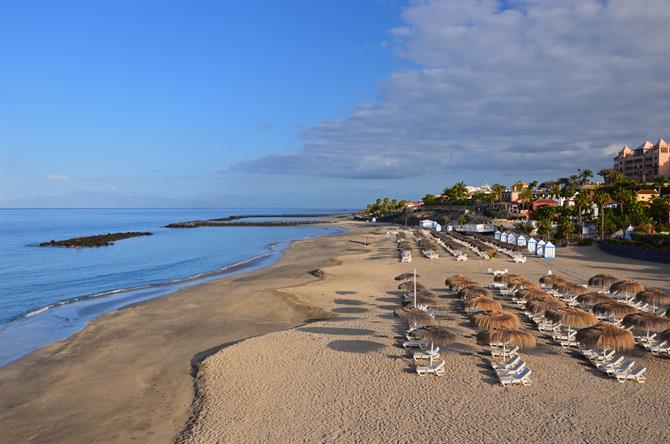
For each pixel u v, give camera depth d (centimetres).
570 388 1552
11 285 4016
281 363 1814
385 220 16288
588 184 11706
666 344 1720
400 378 1652
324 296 3075
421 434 1270
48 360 1969
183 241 9162
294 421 1359
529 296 2469
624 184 9900
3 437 1335
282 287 3447
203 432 1314
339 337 2133
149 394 1599
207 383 1648
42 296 3491
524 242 5819
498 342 1684
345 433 1284
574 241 6181
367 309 2705
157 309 2845
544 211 8012
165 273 4691
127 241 9162
